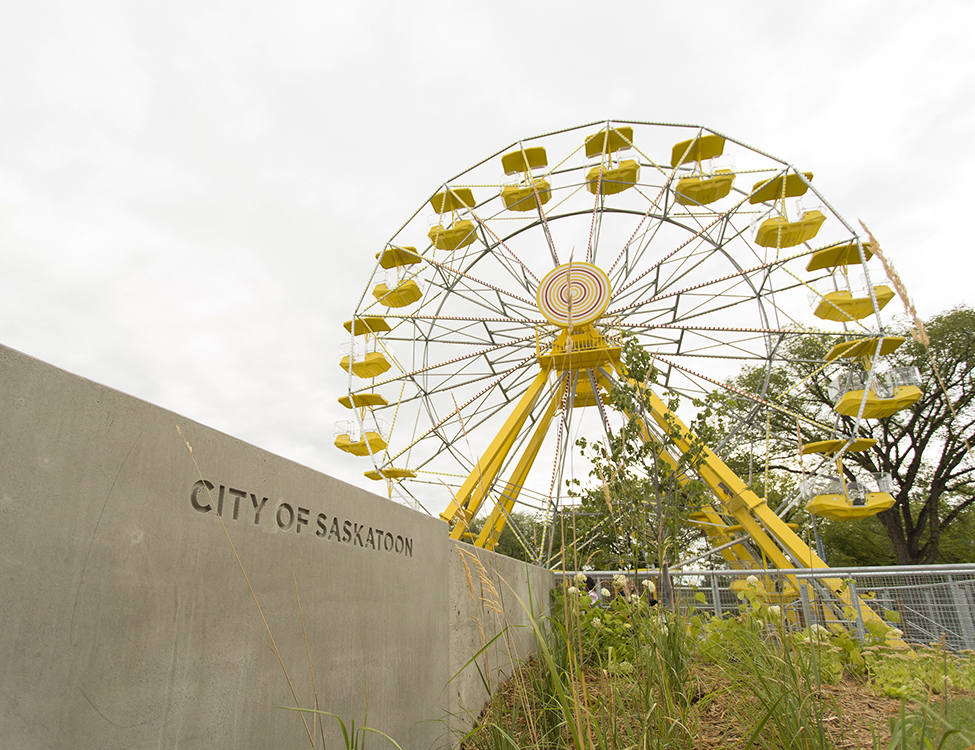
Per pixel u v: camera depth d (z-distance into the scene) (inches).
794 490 611.2
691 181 691.4
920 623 291.0
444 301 796.6
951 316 1018.1
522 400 655.8
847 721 136.3
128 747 62.4
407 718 132.5
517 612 234.5
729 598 315.3
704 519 618.8
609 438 256.5
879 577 304.0
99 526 62.4
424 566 152.9
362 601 117.6
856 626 259.1
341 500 114.2
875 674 194.1
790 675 117.1
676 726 116.3
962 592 271.0
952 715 115.6
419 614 146.0
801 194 693.3
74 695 57.4
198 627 74.0
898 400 595.8
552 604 285.9
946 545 1127.0
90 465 62.3
